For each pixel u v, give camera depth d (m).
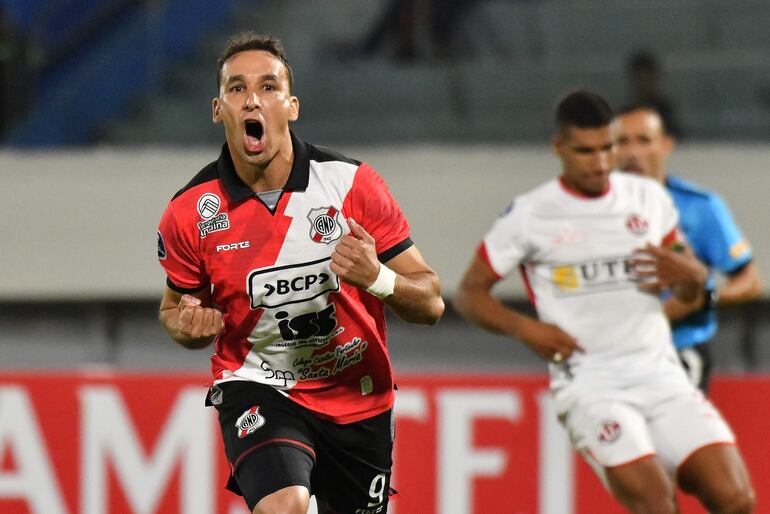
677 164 20.39
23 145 23.92
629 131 16.25
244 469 10.84
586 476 18.02
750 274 16.81
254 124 10.34
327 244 10.60
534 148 21.17
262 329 10.92
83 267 21.22
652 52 25.28
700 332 16.09
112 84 25.25
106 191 21.30
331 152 10.92
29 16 24.97
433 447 18.22
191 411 18.53
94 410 18.66
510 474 18.12
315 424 11.44
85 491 18.59
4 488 18.62
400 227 10.89
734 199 20.25
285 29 26.45
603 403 14.19
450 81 24.81
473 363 20.77
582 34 26.23
